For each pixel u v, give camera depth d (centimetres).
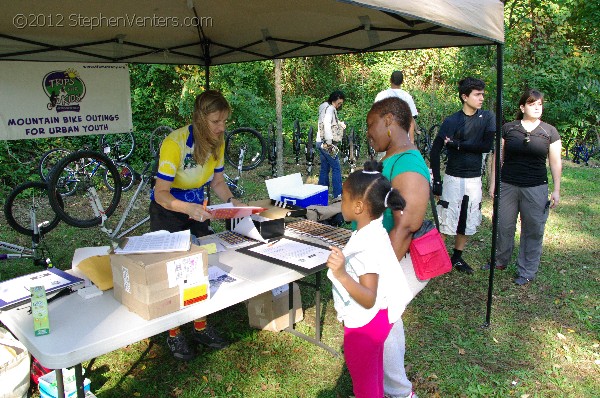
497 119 328
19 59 388
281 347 323
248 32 409
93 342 174
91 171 769
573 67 1070
